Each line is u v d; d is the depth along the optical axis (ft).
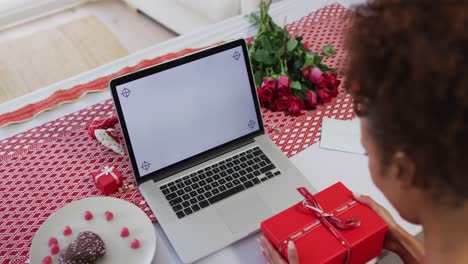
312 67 3.96
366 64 1.34
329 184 3.24
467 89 1.18
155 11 8.30
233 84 3.47
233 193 3.13
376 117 1.39
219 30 4.73
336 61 4.26
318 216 2.70
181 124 3.34
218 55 3.41
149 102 3.25
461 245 1.53
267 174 3.25
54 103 3.92
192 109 3.37
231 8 6.88
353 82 1.44
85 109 3.91
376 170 1.58
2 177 3.36
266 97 3.80
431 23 1.21
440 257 1.59
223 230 2.91
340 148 3.49
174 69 3.31
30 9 9.25
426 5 1.23
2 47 8.66
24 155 3.52
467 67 1.18
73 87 4.08
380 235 2.66
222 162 3.35
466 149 1.26
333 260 2.55
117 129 3.69
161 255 2.86
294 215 2.76
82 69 8.11
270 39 4.10
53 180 3.34
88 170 3.41
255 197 3.10
